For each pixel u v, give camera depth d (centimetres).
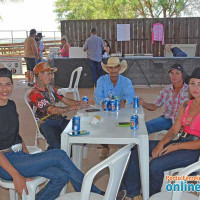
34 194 223
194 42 1157
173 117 346
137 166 272
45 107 317
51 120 327
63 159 227
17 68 1180
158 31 1141
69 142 245
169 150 253
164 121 352
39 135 335
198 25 1143
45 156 227
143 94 790
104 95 372
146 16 1493
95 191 232
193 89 252
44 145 438
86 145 382
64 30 1163
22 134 486
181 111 267
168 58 876
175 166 250
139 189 274
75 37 1166
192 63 861
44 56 1670
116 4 1477
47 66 320
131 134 247
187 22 1142
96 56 855
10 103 238
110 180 180
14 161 228
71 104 358
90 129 261
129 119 289
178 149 253
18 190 217
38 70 318
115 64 359
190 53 1056
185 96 336
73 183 228
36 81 325
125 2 1456
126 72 899
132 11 1500
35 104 320
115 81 371
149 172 254
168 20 1142
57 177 226
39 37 1075
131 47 1165
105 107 324
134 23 1145
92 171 173
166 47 1055
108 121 284
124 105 347
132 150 275
